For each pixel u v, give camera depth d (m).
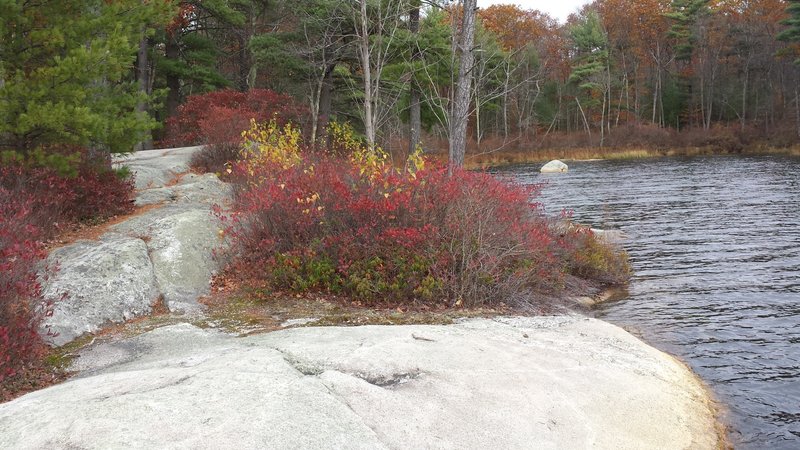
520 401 4.82
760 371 6.50
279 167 10.65
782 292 9.48
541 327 7.14
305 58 21.12
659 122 61.84
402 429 4.19
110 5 9.85
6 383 5.19
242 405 4.01
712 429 5.18
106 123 8.84
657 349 7.07
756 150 47.84
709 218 16.94
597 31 62.16
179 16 27.78
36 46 8.97
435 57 19.52
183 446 3.50
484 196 9.09
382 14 17.38
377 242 8.50
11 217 7.24
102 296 7.10
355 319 7.20
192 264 8.52
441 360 5.42
